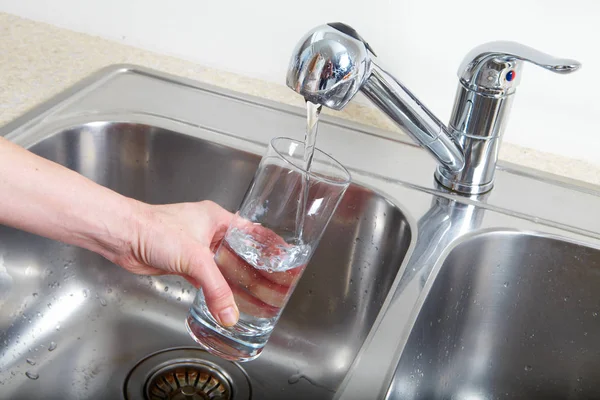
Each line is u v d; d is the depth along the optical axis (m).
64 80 0.97
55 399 0.77
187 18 1.04
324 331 0.86
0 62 0.99
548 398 0.81
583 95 0.89
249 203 0.62
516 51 0.69
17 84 0.94
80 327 0.86
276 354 0.85
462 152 0.78
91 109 0.91
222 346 0.62
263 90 1.02
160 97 0.96
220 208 0.73
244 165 0.88
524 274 0.79
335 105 0.62
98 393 0.78
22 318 0.83
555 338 0.80
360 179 0.84
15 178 0.63
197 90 1.00
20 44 1.05
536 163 0.92
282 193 0.60
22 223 0.65
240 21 1.02
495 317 0.81
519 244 0.78
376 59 0.68
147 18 1.07
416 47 0.94
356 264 0.85
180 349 0.85
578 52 0.87
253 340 0.62
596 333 0.79
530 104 0.92
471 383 0.82
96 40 1.10
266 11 1.00
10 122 0.85
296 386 0.82
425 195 0.83
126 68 1.02
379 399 0.54
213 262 0.63
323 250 0.86
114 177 0.93
